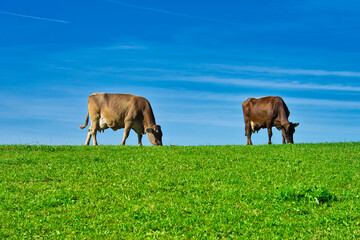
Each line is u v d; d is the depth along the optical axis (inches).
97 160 633.6
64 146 845.2
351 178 496.7
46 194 426.9
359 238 298.2
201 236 310.7
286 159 629.6
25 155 700.7
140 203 393.7
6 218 352.2
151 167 565.6
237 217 350.0
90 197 417.1
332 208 369.7
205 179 493.0
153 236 309.3
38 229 326.0
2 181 497.4
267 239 301.1
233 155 677.3
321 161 613.0
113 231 319.6
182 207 378.3
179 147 802.8
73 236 310.3
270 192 424.5
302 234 307.9
